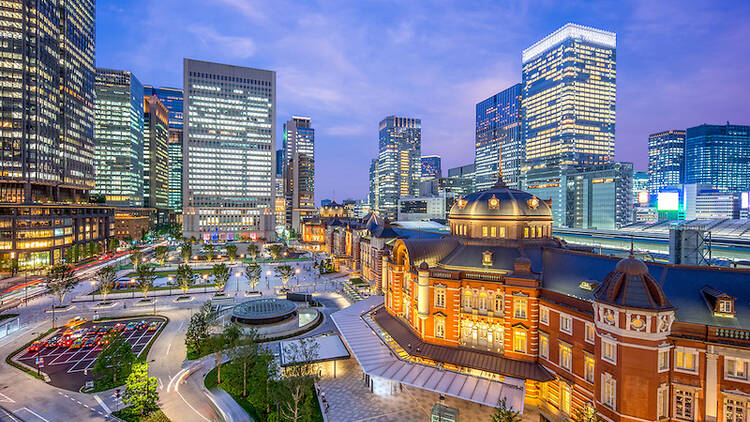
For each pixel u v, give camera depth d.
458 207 68.25
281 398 44.97
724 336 34.56
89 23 189.88
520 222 60.41
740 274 38.69
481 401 42.69
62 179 166.12
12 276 131.25
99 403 49.59
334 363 58.12
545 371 47.66
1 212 139.50
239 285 121.81
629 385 35.62
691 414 35.38
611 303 36.41
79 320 84.00
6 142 145.50
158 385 54.88
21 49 148.25
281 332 75.44
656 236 110.31
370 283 116.38
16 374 57.94
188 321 84.50
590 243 120.25
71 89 173.75
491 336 52.66
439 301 56.38
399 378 48.16
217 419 46.25
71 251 150.12
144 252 199.25
